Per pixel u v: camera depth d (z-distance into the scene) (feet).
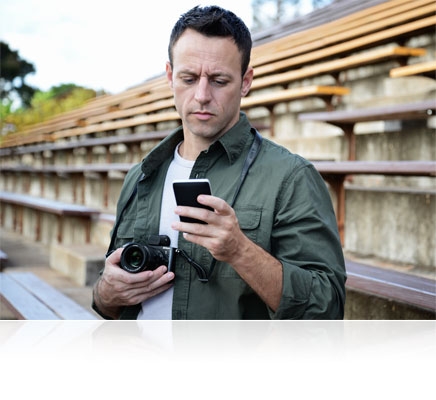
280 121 25.68
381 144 17.71
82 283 17.20
